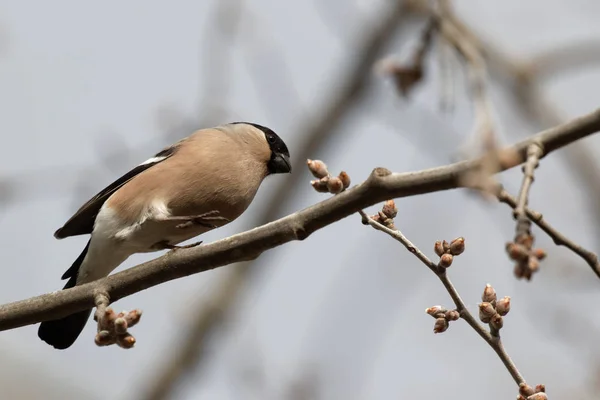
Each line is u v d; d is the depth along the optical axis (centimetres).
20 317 891
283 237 826
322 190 805
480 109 902
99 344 775
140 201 1055
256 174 1155
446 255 749
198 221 1079
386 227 784
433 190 769
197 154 1084
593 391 1433
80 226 1130
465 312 748
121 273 882
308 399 1499
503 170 757
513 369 734
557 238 734
